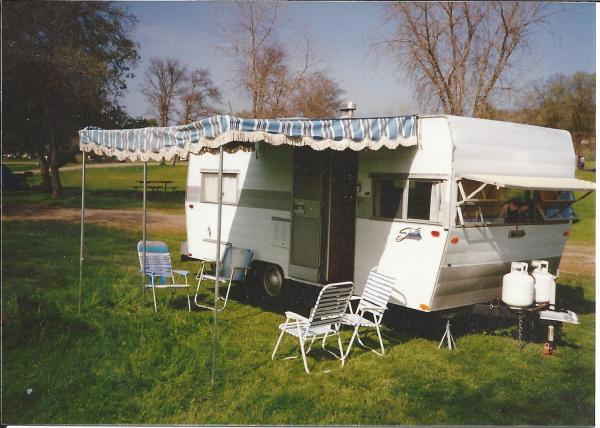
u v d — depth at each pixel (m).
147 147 6.04
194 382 4.97
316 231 7.07
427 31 13.53
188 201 9.42
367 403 4.70
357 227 6.66
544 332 6.55
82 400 4.63
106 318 6.64
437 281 5.72
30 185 23.33
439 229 5.68
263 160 7.94
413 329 6.78
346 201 7.13
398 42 13.66
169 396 4.71
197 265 10.73
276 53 15.63
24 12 17.22
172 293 7.89
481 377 5.35
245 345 5.97
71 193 22.39
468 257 5.91
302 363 5.50
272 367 5.39
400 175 6.09
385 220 6.29
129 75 20.52
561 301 8.51
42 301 7.06
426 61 13.66
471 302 6.19
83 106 19.45
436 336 6.55
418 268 5.89
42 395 4.68
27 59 17.56
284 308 7.59
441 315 5.93
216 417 4.41
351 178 6.92
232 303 7.87
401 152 6.08
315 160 7.08
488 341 6.40
